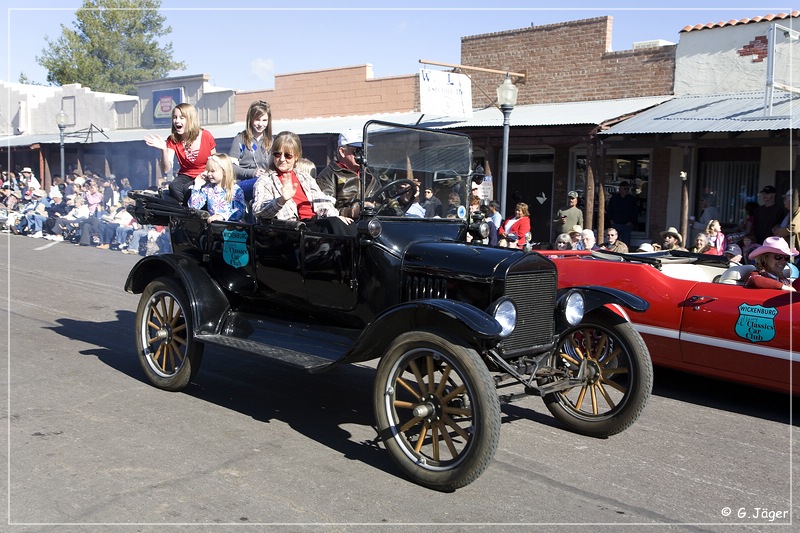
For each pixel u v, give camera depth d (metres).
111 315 8.62
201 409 5.25
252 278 5.49
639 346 4.86
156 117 24.48
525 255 4.48
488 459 3.82
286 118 20.55
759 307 5.49
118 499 3.70
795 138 10.54
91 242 16.94
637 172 14.23
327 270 4.98
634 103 13.57
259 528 3.45
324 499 3.80
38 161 29.30
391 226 4.84
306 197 5.36
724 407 5.83
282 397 5.63
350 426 5.00
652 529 3.60
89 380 5.87
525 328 4.52
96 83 40.72
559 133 12.55
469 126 13.38
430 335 4.00
